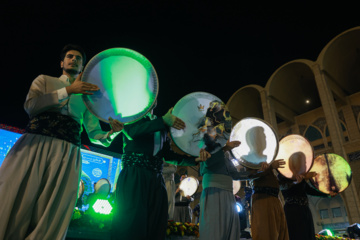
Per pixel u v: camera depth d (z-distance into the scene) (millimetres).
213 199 2979
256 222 3381
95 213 2826
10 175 1768
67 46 2531
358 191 12297
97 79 2244
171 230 3598
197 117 2854
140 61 2385
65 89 2006
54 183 1899
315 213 15258
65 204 1884
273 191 3508
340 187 4848
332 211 14680
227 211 2938
